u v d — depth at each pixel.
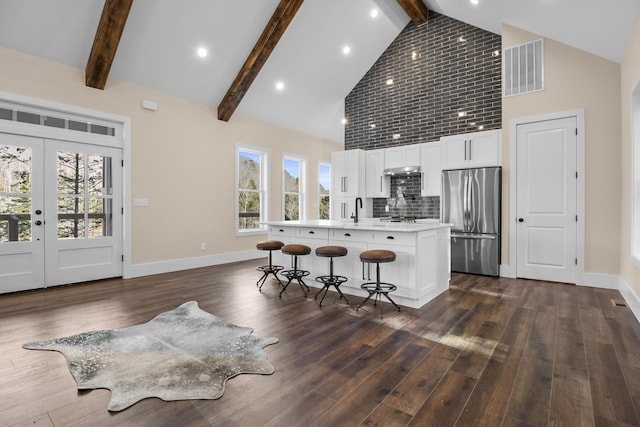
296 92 6.29
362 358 2.22
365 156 6.42
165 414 1.63
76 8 3.62
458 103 5.50
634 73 3.24
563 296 3.70
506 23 4.63
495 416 1.61
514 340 2.52
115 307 3.34
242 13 4.47
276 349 2.36
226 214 5.91
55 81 3.96
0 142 3.72
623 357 2.23
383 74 6.38
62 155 4.15
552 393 1.81
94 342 2.46
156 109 4.90
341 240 3.89
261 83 5.74
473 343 2.46
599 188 4.07
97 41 3.79
